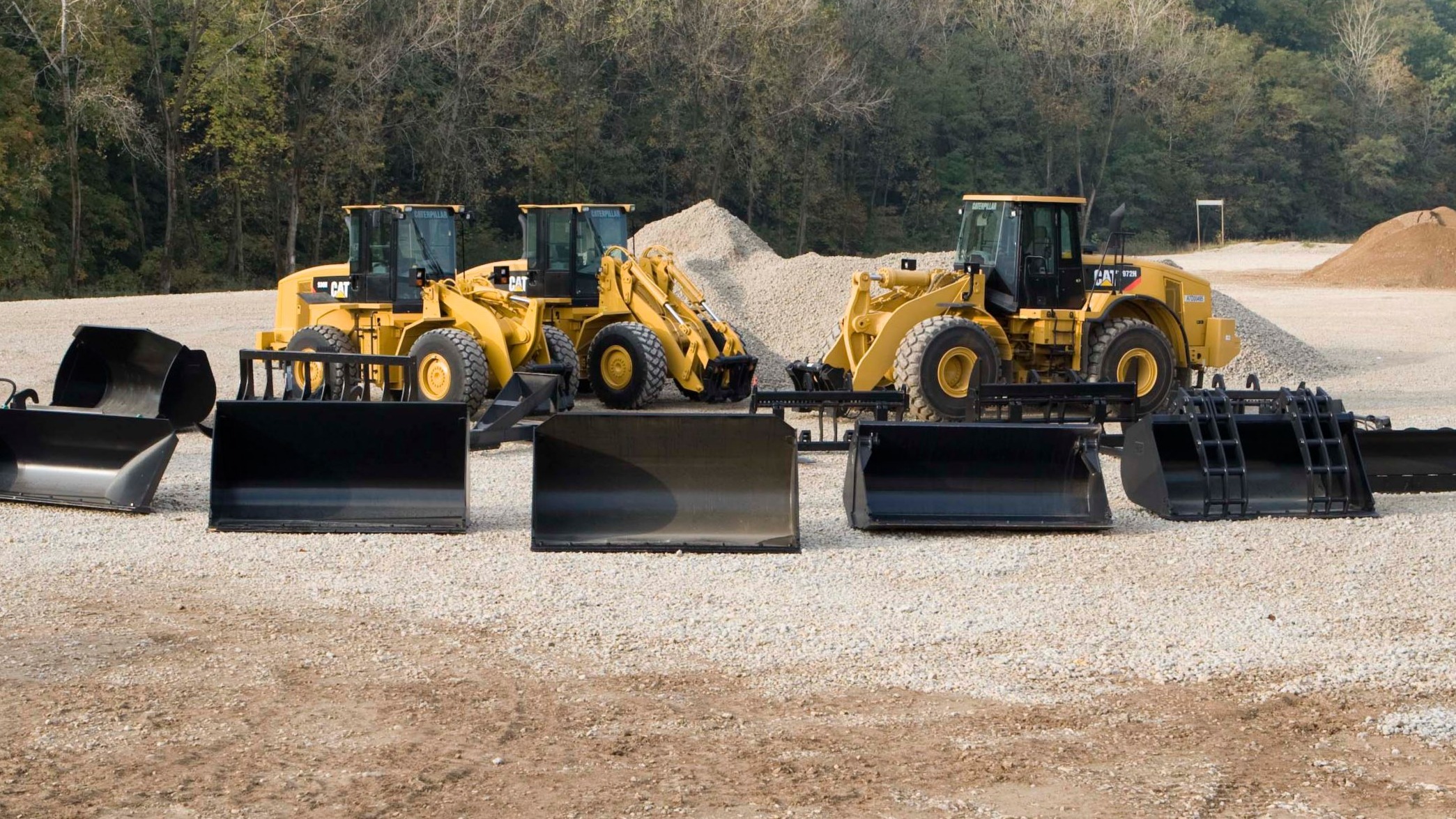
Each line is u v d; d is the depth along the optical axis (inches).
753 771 452.4
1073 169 6929.1
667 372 1333.7
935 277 1255.5
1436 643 597.0
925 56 6501.0
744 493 783.7
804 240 5757.9
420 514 803.4
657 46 4995.1
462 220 1332.4
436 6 4116.6
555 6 4628.4
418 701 514.9
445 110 4335.6
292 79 3991.1
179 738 475.5
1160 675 553.6
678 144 5078.7
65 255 3659.0
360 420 800.9
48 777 440.5
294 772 447.2
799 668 558.3
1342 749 479.2
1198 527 828.6
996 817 418.6
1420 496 928.3
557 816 416.2
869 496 821.9
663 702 517.7
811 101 5251.0
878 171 6264.8
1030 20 6840.6
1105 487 823.7
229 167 3964.1
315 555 736.3
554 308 1409.9
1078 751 473.7
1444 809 429.4
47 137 3575.3
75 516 826.8
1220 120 7308.1
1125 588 687.7
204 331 1994.3
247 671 547.5
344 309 1334.9
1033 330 1251.8
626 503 778.2
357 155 4018.2
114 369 983.0
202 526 804.6
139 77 3949.3
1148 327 1230.9
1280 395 896.9
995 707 516.4
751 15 5093.5
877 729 491.8
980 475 832.9
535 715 502.0
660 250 1409.9
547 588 674.2
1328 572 722.8
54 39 3503.9
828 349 1269.7
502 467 1025.5
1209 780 449.1
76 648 572.7
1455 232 3895.2
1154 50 6973.4
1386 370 1770.4
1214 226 7273.6
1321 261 5182.1
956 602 658.8
